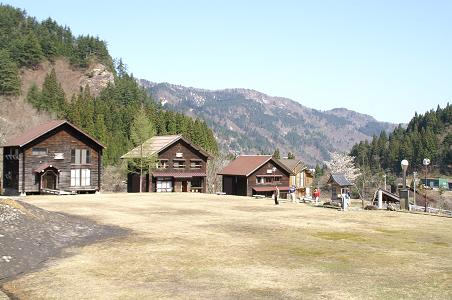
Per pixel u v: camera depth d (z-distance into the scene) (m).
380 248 22.83
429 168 169.50
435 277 17.22
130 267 18.36
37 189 57.22
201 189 77.12
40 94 161.12
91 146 61.44
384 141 184.38
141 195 56.41
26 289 15.51
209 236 25.50
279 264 19.03
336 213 38.41
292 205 45.31
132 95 192.00
